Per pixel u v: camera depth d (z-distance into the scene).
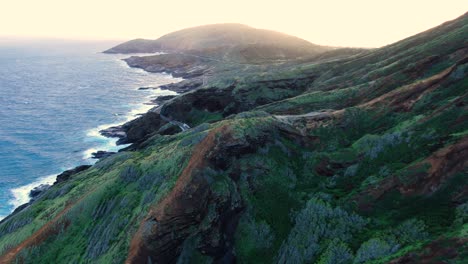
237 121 44.66
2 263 36.41
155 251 31.84
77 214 40.31
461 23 73.62
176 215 33.69
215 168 38.69
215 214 34.62
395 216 29.75
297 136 46.31
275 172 40.75
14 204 61.88
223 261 33.78
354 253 28.41
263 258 33.97
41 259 36.44
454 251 22.47
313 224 33.00
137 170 44.09
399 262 24.41
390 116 44.69
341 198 34.56
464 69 41.22
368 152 38.88
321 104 64.94
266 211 37.16
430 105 41.00
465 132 31.28
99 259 33.72
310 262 30.22
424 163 31.12
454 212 26.38
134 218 36.25
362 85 64.62
